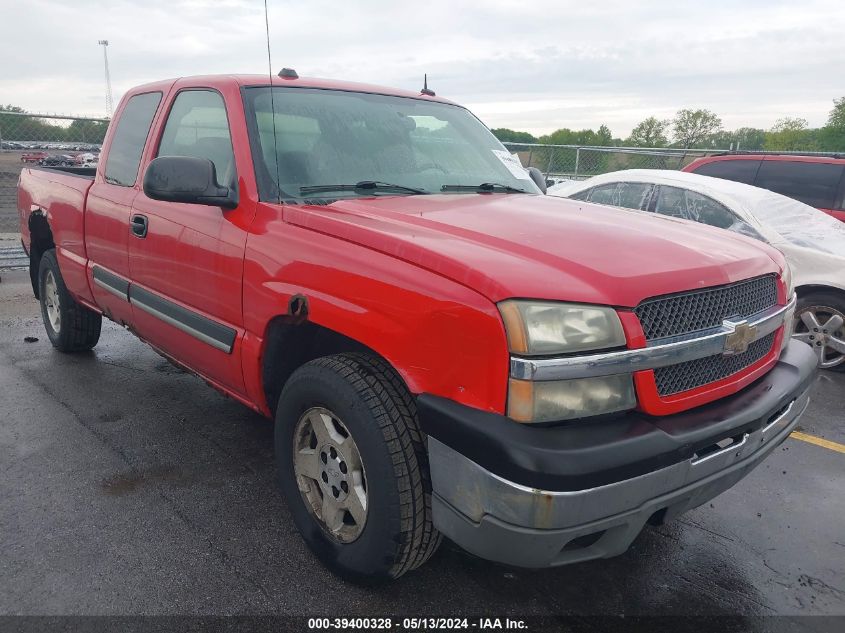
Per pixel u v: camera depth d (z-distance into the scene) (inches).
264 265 111.3
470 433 81.4
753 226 244.2
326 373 99.8
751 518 133.6
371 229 99.7
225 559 111.1
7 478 135.2
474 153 153.5
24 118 428.5
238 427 163.3
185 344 137.0
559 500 77.4
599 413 84.0
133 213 148.2
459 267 86.4
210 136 135.0
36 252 216.8
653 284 89.1
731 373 100.5
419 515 94.0
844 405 202.7
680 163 527.5
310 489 110.3
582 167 547.8
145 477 137.6
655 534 126.0
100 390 184.7
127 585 103.7
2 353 214.7
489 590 106.7
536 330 80.3
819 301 234.2
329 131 133.3
